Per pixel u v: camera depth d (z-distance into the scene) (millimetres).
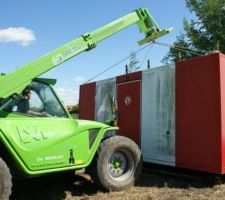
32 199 6324
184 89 7613
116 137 6965
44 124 5977
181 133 7645
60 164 6062
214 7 30016
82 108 10891
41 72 6488
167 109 7973
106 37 7543
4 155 5770
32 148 5766
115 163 6980
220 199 6082
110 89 9641
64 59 6848
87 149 6426
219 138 6914
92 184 7270
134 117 8812
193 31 30578
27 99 6309
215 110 7008
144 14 8250
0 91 6023
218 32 29594
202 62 7293
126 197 6363
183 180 7660
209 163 7078
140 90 8680
